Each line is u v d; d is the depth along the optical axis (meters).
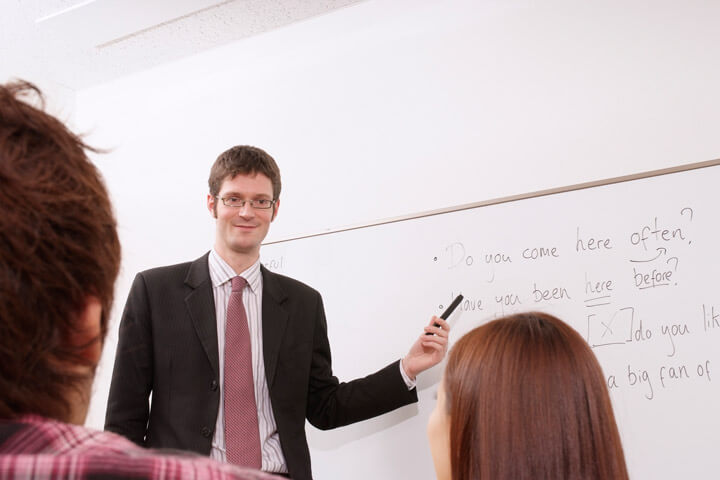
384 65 2.25
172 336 1.73
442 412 0.87
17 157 0.36
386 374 1.88
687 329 1.67
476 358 0.79
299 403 1.80
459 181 2.04
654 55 1.83
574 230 1.84
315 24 2.40
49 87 2.87
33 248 0.34
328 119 2.33
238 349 1.77
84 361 0.38
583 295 1.80
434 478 1.91
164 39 2.53
